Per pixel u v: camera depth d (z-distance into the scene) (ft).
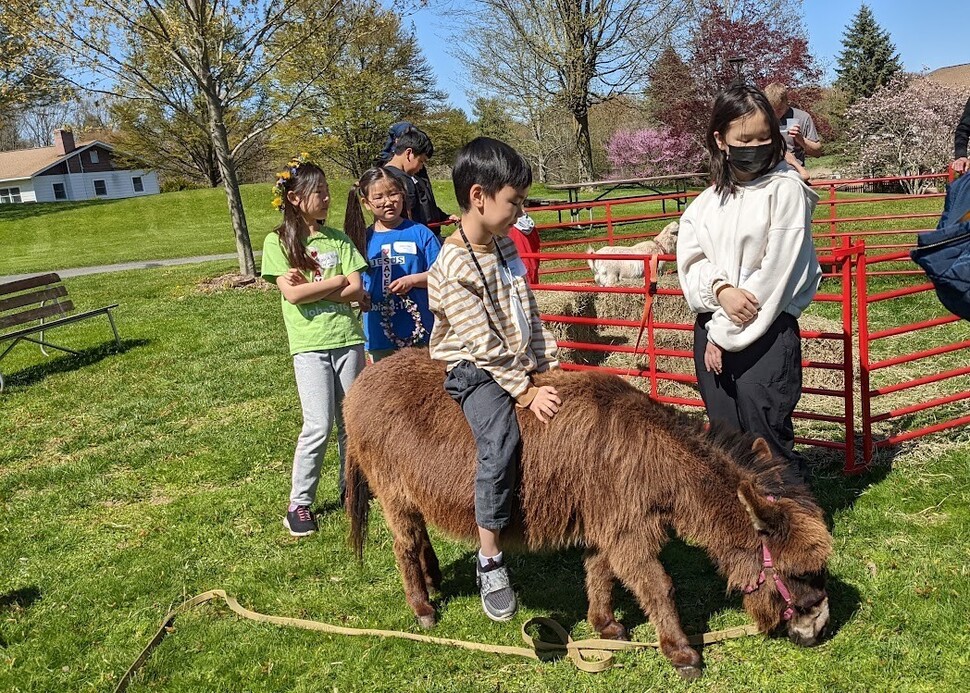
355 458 12.32
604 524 10.32
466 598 12.85
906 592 11.59
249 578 14.05
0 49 42.16
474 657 11.35
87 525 16.98
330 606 12.98
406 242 15.83
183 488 18.54
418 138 18.71
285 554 14.82
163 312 41.39
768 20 87.86
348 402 12.09
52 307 34.58
